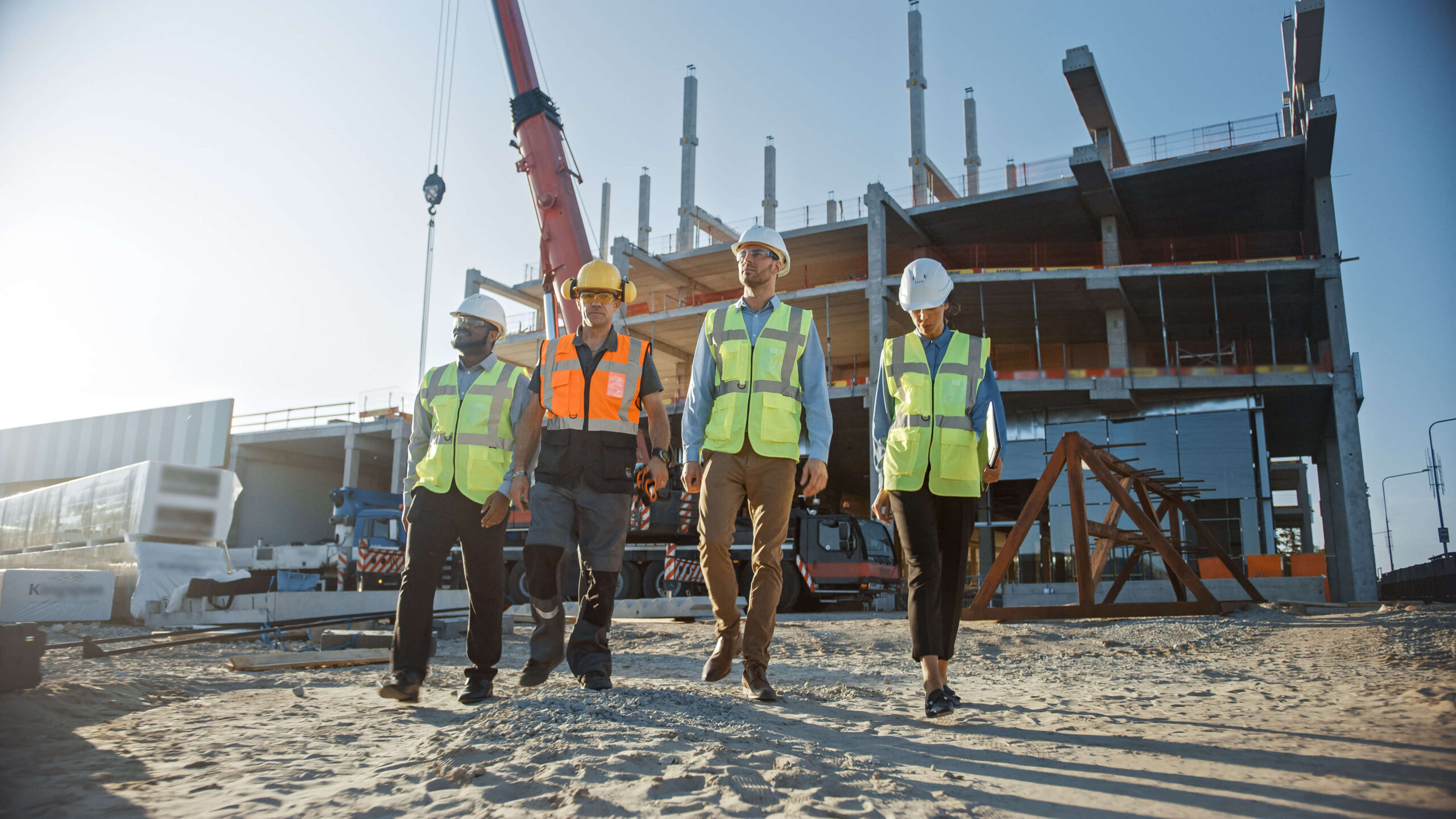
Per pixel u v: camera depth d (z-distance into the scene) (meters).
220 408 36.31
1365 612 10.73
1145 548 13.60
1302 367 25.53
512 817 1.71
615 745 2.25
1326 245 25.88
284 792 1.98
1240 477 25.83
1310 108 24.55
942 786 2.01
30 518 13.74
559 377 3.76
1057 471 9.97
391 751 2.50
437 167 21.94
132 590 10.23
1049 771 2.18
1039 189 28.41
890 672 5.14
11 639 3.27
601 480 3.62
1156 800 1.88
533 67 20.55
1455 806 1.77
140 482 10.53
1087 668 5.14
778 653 6.73
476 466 3.70
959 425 3.39
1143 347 34.19
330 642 6.80
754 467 3.67
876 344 28.66
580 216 20.05
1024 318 31.36
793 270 36.62
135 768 2.23
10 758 2.32
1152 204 29.56
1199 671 4.74
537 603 3.69
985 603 9.79
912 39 35.19
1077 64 26.47
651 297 39.00
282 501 42.94
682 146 39.72
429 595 3.59
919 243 32.84
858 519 17.88
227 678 4.62
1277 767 2.16
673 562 18.09
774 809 1.76
